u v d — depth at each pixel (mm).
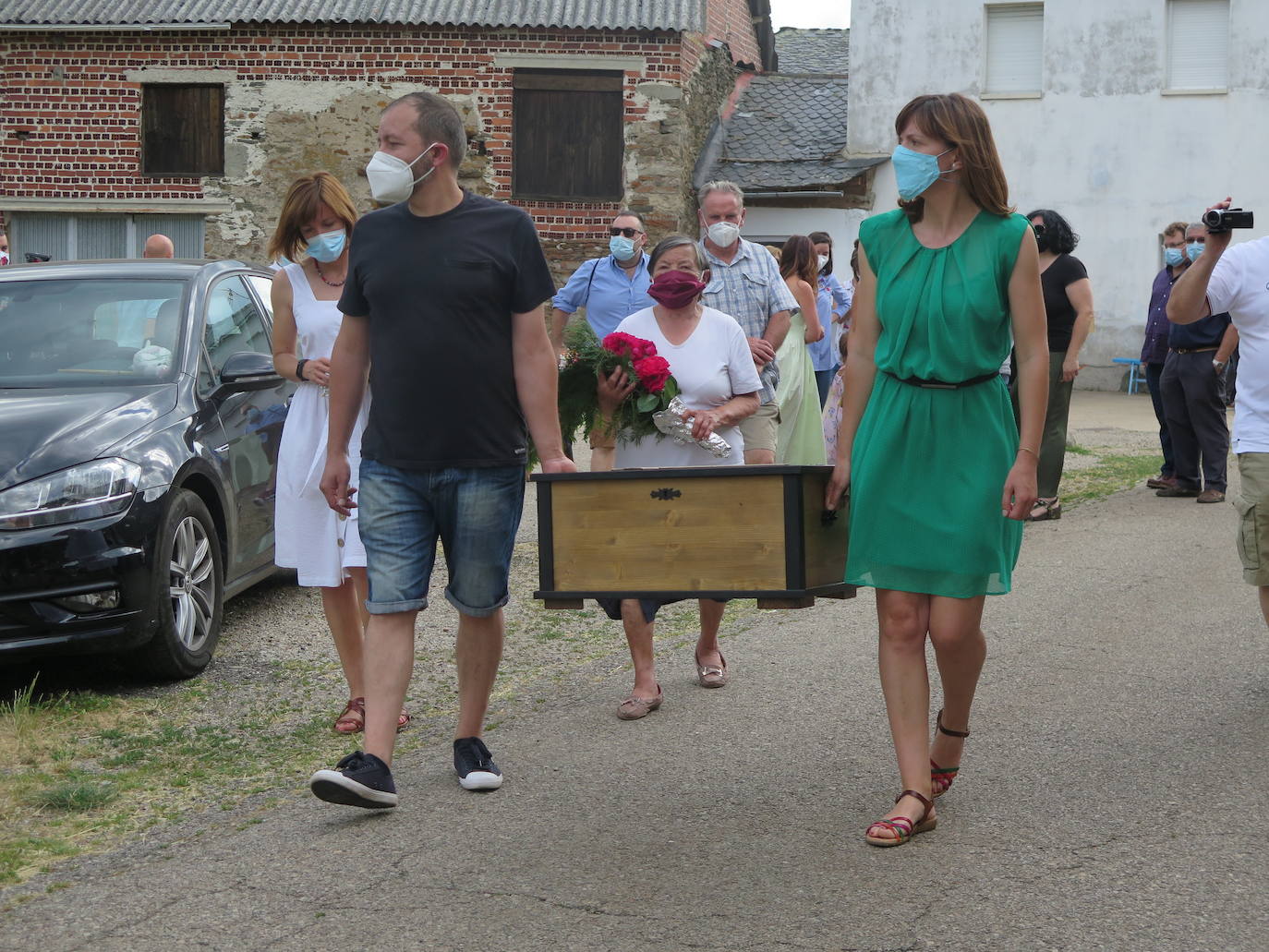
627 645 6590
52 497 5434
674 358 5285
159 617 5695
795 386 7527
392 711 4285
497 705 5594
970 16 24344
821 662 6113
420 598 4359
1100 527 9531
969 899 3520
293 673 6145
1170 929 3316
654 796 4414
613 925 3406
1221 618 6777
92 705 5516
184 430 6133
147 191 21500
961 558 3893
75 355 6449
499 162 21094
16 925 3480
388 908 3541
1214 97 23562
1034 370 3887
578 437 5273
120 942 3363
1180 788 4371
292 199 5129
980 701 5445
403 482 4336
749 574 4016
